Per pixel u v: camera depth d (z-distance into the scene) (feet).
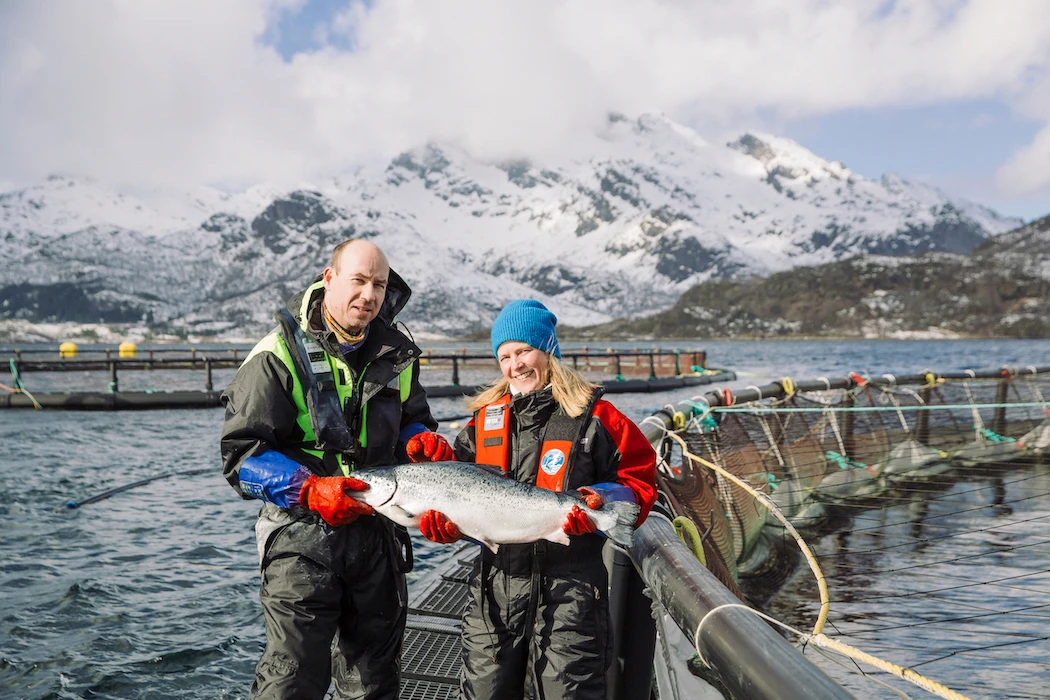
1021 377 48.39
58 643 20.24
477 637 9.19
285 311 8.98
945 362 265.54
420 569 26.43
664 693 11.66
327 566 8.66
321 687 8.55
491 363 165.89
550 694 8.63
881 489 30.53
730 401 26.43
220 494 39.81
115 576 25.90
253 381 8.64
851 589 20.88
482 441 9.48
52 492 39.99
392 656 9.49
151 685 17.98
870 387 39.11
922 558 23.04
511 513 8.18
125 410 84.38
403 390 9.95
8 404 83.30
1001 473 33.65
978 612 19.17
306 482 8.33
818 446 31.73
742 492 22.39
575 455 8.93
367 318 8.95
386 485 8.33
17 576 25.75
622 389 114.73
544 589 8.82
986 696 14.83
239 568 27.04
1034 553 23.34
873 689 15.43
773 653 5.54
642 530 9.54
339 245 9.14
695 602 6.95
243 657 19.56
